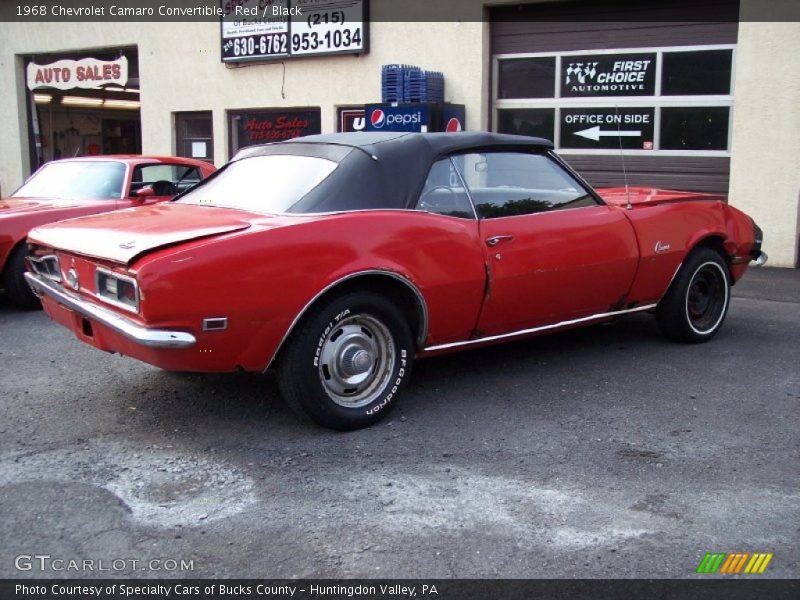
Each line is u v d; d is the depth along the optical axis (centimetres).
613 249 534
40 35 1598
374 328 443
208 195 499
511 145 512
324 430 440
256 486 373
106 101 1850
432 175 471
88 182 835
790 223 959
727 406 478
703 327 618
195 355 393
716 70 996
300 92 1291
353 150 464
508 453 410
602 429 442
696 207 598
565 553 314
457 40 1133
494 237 477
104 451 413
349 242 421
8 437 431
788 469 390
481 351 598
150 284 374
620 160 1072
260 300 396
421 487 371
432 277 450
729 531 330
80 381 530
